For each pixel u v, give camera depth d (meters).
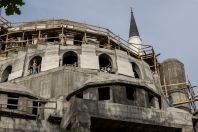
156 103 38.75
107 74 43.19
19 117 32.66
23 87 38.28
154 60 54.62
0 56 49.59
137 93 36.62
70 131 30.61
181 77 55.78
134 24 66.81
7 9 12.16
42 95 40.53
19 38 52.12
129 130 32.72
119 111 31.83
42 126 32.81
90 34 51.75
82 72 42.34
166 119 33.19
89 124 30.00
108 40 51.25
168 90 54.75
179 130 33.53
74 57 46.72
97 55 46.00
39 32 51.22
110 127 32.09
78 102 31.03
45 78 42.00
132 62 48.19
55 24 53.62
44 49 46.00
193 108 52.91
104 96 37.06
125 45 53.41
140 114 32.41
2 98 35.59
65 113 33.09
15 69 44.91
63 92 39.88
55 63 43.91
